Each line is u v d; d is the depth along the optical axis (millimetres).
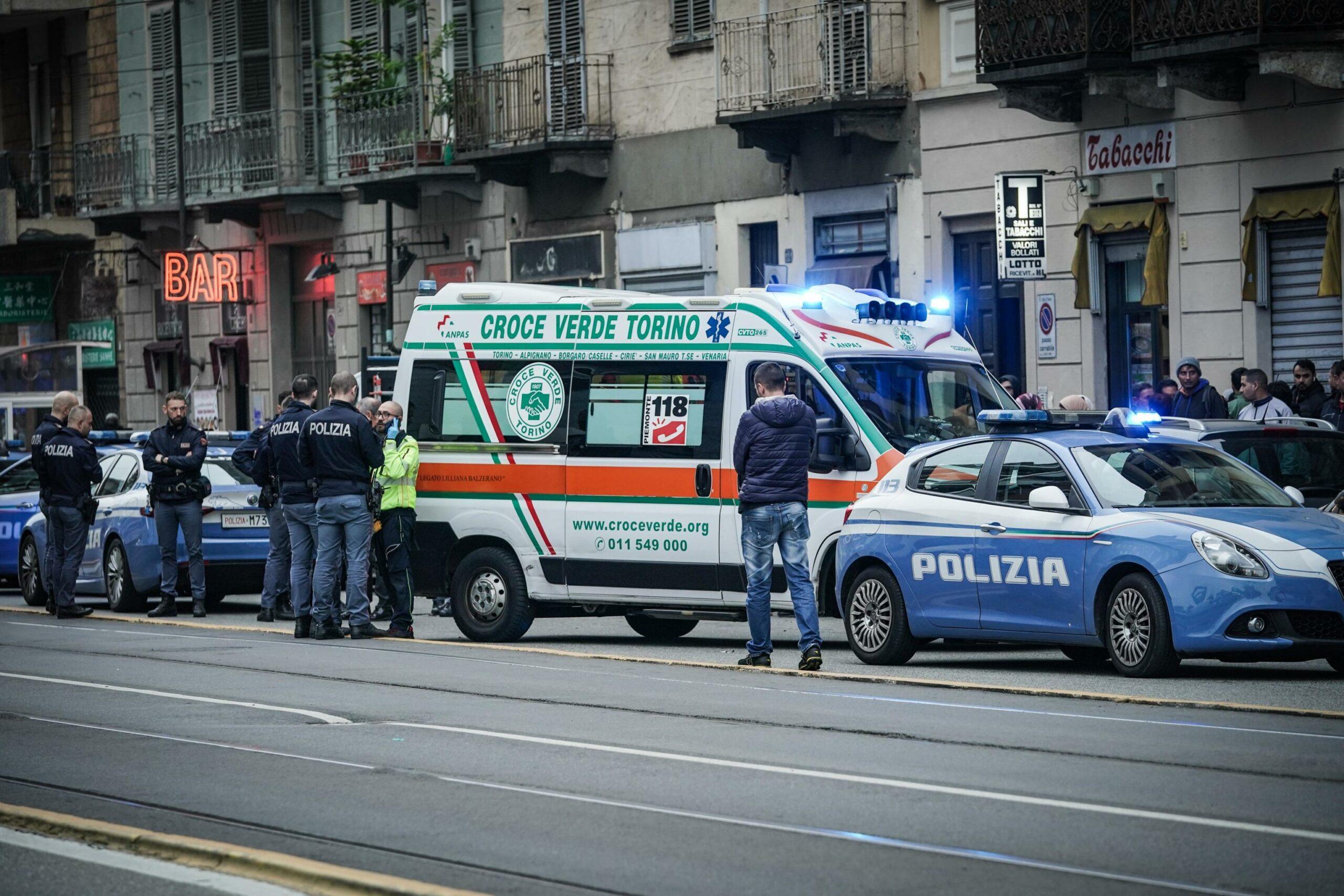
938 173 43125
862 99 43406
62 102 73000
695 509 26188
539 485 27484
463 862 12086
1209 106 37750
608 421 27047
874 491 24406
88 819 13562
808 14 45344
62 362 69125
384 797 14312
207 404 66500
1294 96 36219
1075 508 21875
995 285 42812
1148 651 20984
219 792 14656
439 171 55031
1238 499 22094
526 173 53812
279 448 28156
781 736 17016
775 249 47875
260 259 64938
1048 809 13453
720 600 26094
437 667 23375
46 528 33844
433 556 28391
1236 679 21250
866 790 14266
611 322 27250
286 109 62625
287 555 31500
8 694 20750
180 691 20891
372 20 60594
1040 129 41031
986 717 18172
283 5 63562
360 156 57875
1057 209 40781
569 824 13242
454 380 28469
